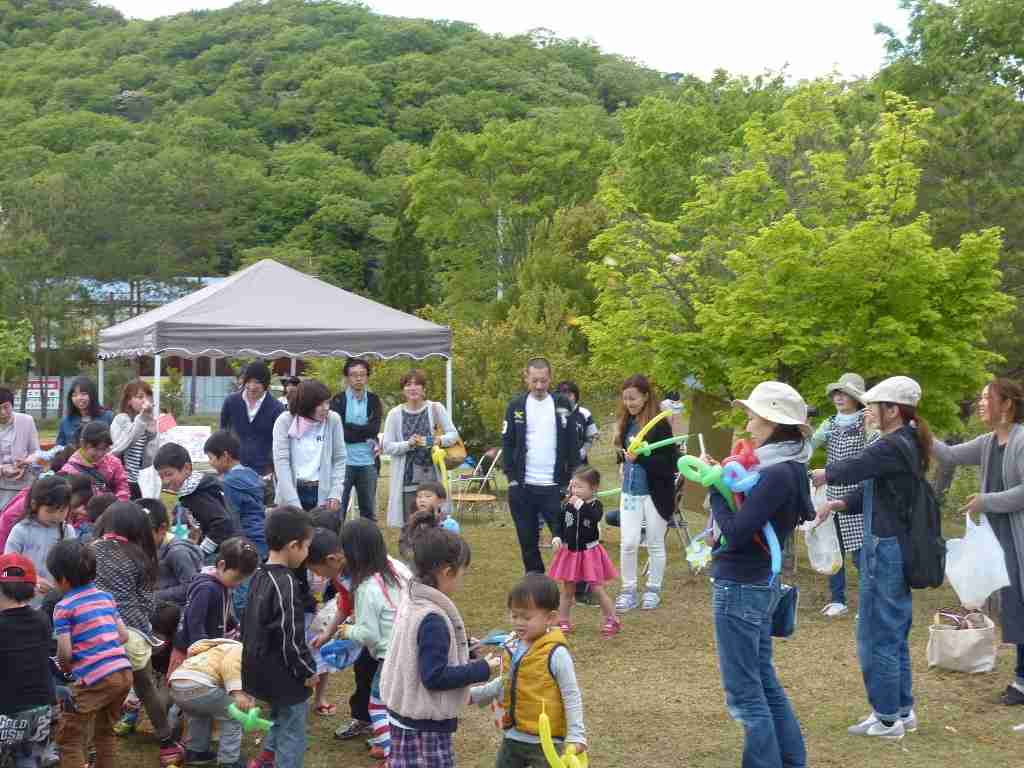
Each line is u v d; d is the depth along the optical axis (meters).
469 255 47.75
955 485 14.17
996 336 15.99
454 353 18.22
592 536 8.01
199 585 5.47
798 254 10.11
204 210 61.72
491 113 87.75
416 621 4.12
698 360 11.40
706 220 13.08
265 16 125.44
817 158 11.48
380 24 122.50
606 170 38.03
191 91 112.25
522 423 8.70
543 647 4.29
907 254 10.16
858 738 5.79
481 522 13.97
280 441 8.03
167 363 41.59
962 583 6.38
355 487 9.86
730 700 4.76
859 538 8.16
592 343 12.59
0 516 6.75
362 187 81.19
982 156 16.77
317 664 5.46
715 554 4.84
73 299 51.44
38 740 4.68
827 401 10.59
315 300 12.53
